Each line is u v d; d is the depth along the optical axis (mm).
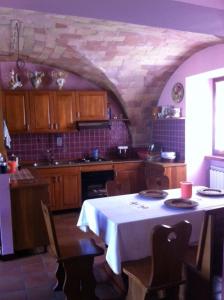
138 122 5766
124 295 2615
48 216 2363
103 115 5320
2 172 3252
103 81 5230
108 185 3365
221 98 4750
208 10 2076
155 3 1972
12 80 4703
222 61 4008
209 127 4980
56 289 2723
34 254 3496
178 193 3199
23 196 3373
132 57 4469
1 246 3344
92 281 2516
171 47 4211
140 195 3088
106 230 2434
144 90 5332
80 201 5062
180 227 1957
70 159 5504
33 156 5293
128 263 2299
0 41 3945
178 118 4828
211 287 2156
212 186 4754
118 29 3555
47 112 4984
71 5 2008
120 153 5652
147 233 2357
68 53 4375
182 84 4855
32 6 2055
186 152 4906
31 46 4164
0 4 2014
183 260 2121
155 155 5234
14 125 4824
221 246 2174
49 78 5180
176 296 2221
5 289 2762
